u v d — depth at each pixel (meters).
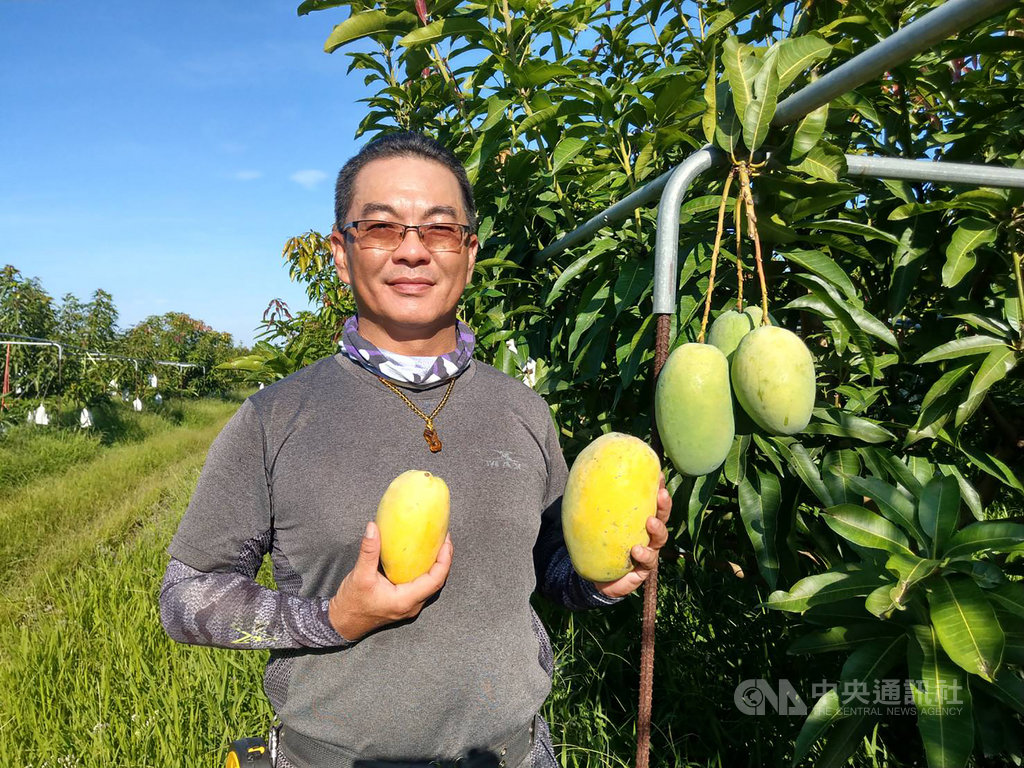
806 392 1.19
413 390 1.42
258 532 1.38
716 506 2.43
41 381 13.41
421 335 1.45
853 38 2.00
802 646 1.79
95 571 5.03
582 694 2.85
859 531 1.66
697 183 2.19
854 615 1.76
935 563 1.50
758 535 1.90
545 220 2.85
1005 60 2.32
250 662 3.25
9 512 6.66
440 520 1.16
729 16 2.07
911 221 2.05
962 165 1.53
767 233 1.69
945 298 2.19
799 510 2.37
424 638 1.30
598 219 2.13
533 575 1.46
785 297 2.31
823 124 1.43
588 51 3.24
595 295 2.22
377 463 1.34
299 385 1.44
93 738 2.75
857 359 2.17
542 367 2.73
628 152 2.44
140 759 2.62
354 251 1.40
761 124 1.37
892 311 2.02
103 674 3.13
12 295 14.58
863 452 2.03
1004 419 2.32
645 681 1.42
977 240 1.83
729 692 2.79
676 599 3.39
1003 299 2.12
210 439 12.98
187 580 1.32
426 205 1.37
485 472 1.39
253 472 1.36
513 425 1.48
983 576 1.66
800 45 1.48
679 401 1.22
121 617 3.86
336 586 1.33
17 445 9.52
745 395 1.22
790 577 2.17
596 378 2.58
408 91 3.20
